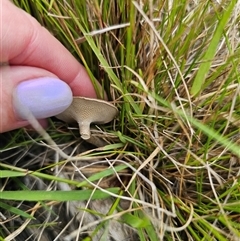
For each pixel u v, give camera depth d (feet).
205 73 0.25
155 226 0.26
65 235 0.28
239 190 0.27
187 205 0.29
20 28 0.26
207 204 0.29
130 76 0.27
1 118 0.26
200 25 0.27
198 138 0.27
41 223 0.29
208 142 0.26
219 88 0.27
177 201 0.27
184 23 0.27
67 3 0.27
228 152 0.28
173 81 0.29
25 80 0.27
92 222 0.25
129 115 0.28
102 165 0.29
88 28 0.28
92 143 0.30
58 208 0.29
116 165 0.29
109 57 0.28
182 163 0.29
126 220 0.25
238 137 0.29
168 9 0.28
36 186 0.29
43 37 0.27
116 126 0.30
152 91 0.27
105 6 0.27
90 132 0.29
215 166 0.29
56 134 0.30
